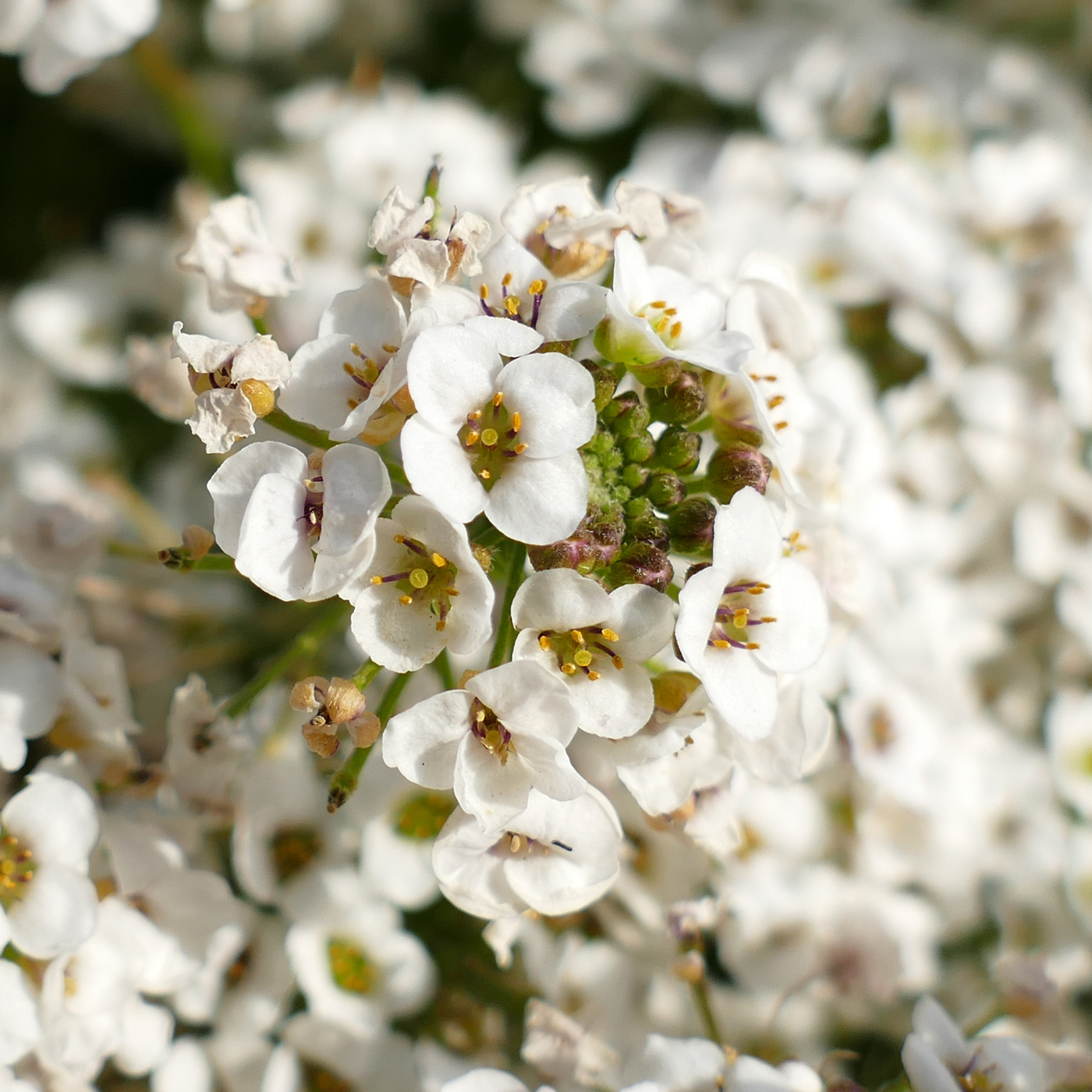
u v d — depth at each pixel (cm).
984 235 11
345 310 9
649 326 9
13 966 9
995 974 10
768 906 10
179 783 10
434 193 10
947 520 11
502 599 10
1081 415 11
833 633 10
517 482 9
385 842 10
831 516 10
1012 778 11
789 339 10
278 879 10
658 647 9
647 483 9
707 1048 9
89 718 10
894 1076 10
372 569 9
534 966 10
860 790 10
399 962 10
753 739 9
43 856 9
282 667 10
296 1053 10
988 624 11
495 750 9
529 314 9
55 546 10
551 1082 10
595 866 9
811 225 11
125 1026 10
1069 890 11
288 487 9
